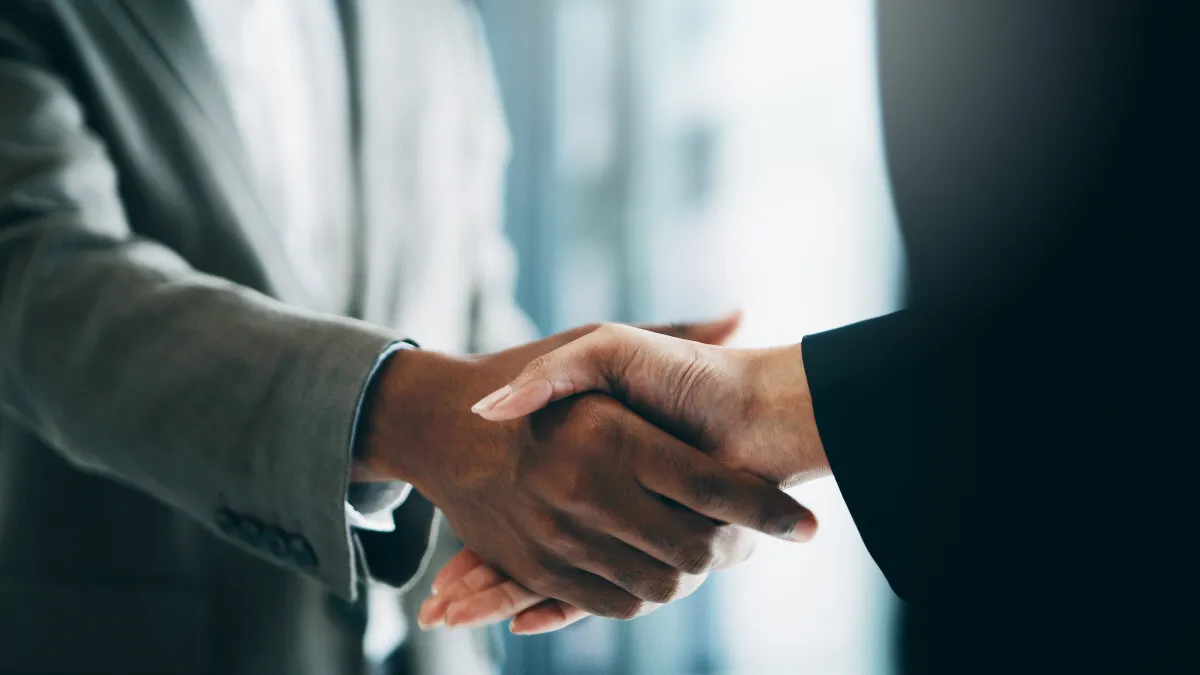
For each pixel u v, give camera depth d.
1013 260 0.62
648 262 3.43
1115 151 0.58
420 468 0.76
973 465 0.64
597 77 3.45
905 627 3.18
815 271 3.35
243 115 1.08
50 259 0.81
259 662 0.93
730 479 0.72
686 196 3.43
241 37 1.11
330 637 0.96
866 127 3.32
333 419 0.71
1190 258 0.56
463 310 1.23
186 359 0.75
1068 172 0.60
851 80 3.32
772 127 3.38
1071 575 0.60
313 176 1.12
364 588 0.97
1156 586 0.56
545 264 3.45
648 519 0.73
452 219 1.20
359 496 0.80
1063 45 0.60
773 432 0.76
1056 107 0.60
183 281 0.82
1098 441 0.59
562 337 0.81
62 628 0.90
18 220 0.83
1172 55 0.57
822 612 3.26
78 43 0.94
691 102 3.44
